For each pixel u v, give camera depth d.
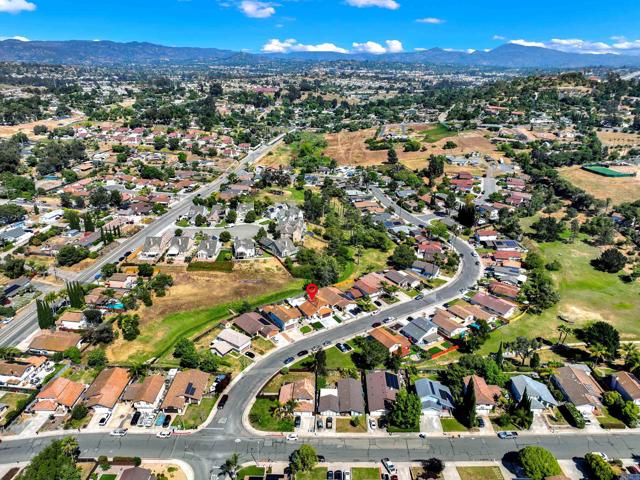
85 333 121.19
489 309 141.75
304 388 102.31
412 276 160.38
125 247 181.62
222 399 102.50
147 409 99.00
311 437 93.56
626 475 81.56
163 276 149.88
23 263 154.38
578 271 172.38
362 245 187.50
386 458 88.38
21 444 89.62
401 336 126.88
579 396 102.12
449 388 106.56
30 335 124.25
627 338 130.25
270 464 86.81
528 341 119.75
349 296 147.50
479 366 109.69
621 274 170.38
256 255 173.62
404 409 94.75
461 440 93.25
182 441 91.44
